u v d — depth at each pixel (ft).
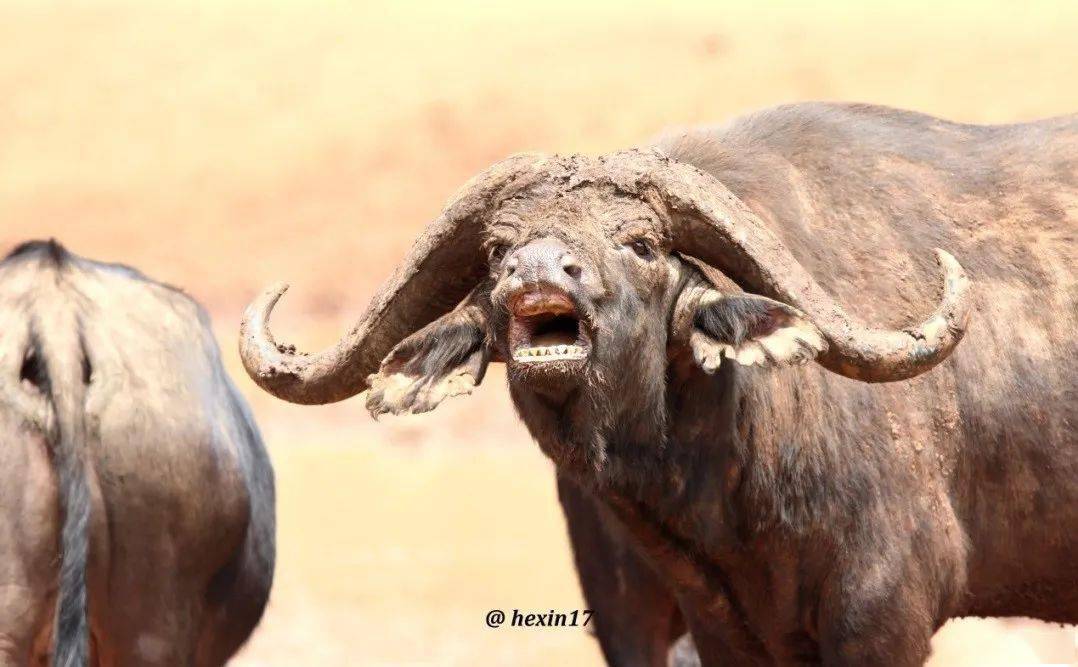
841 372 89.66
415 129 493.77
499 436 301.22
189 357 109.81
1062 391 102.37
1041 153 107.86
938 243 103.24
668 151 102.32
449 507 256.11
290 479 277.03
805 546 97.76
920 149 107.34
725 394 94.99
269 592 122.11
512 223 89.97
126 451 103.76
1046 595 105.91
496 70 518.78
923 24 505.66
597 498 101.45
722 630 102.78
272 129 509.76
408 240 447.42
